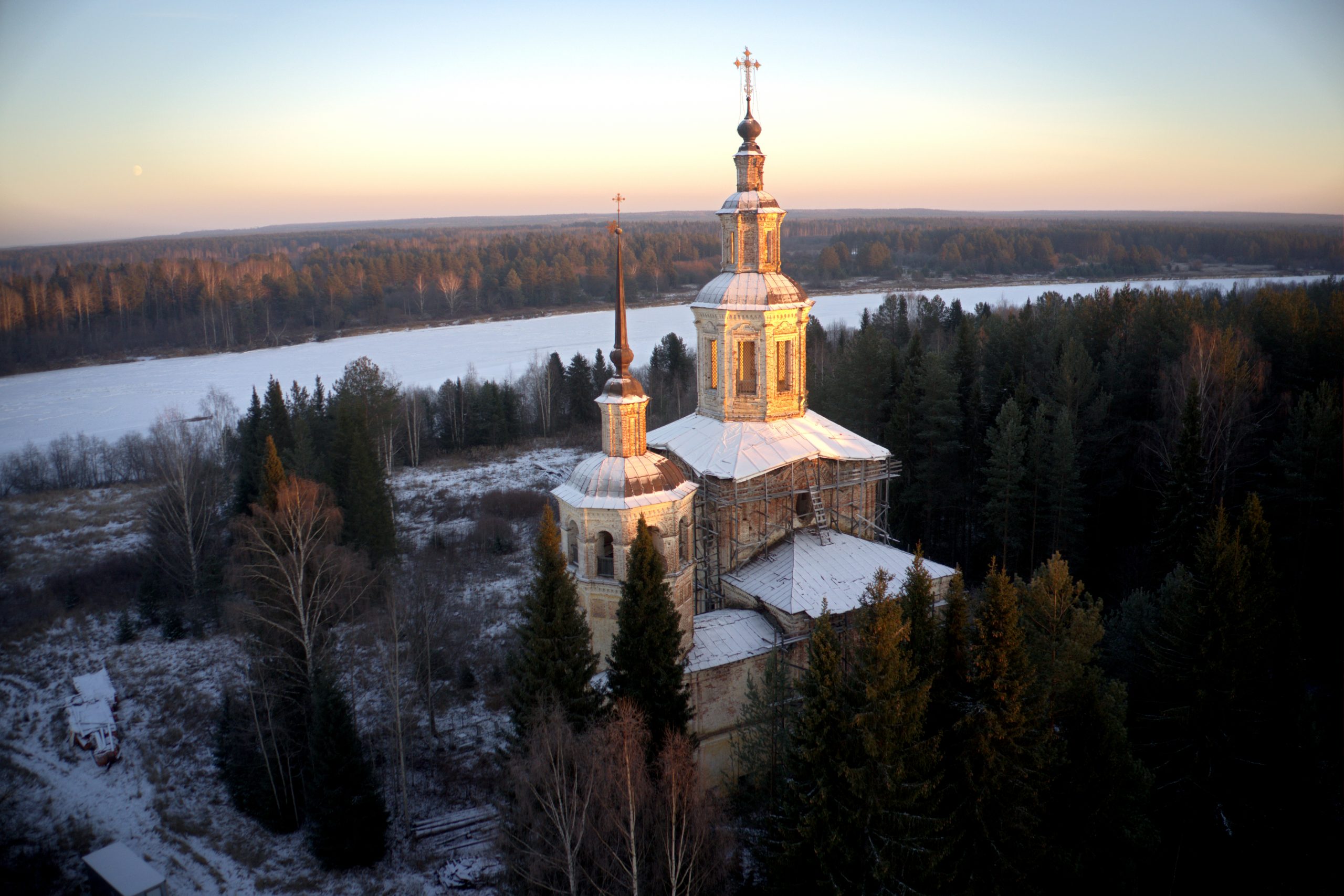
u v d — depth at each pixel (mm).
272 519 51156
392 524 72562
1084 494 67438
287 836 45812
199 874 42688
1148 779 34750
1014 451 61188
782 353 50969
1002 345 84750
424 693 54312
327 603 52750
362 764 43062
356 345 181500
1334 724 41281
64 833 45375
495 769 48781
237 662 57000
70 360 162500
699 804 31953
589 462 43156
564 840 30672
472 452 112250
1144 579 58062
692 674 41594
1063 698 34906
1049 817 34031
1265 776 37188
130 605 70438
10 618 68250
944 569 46625
